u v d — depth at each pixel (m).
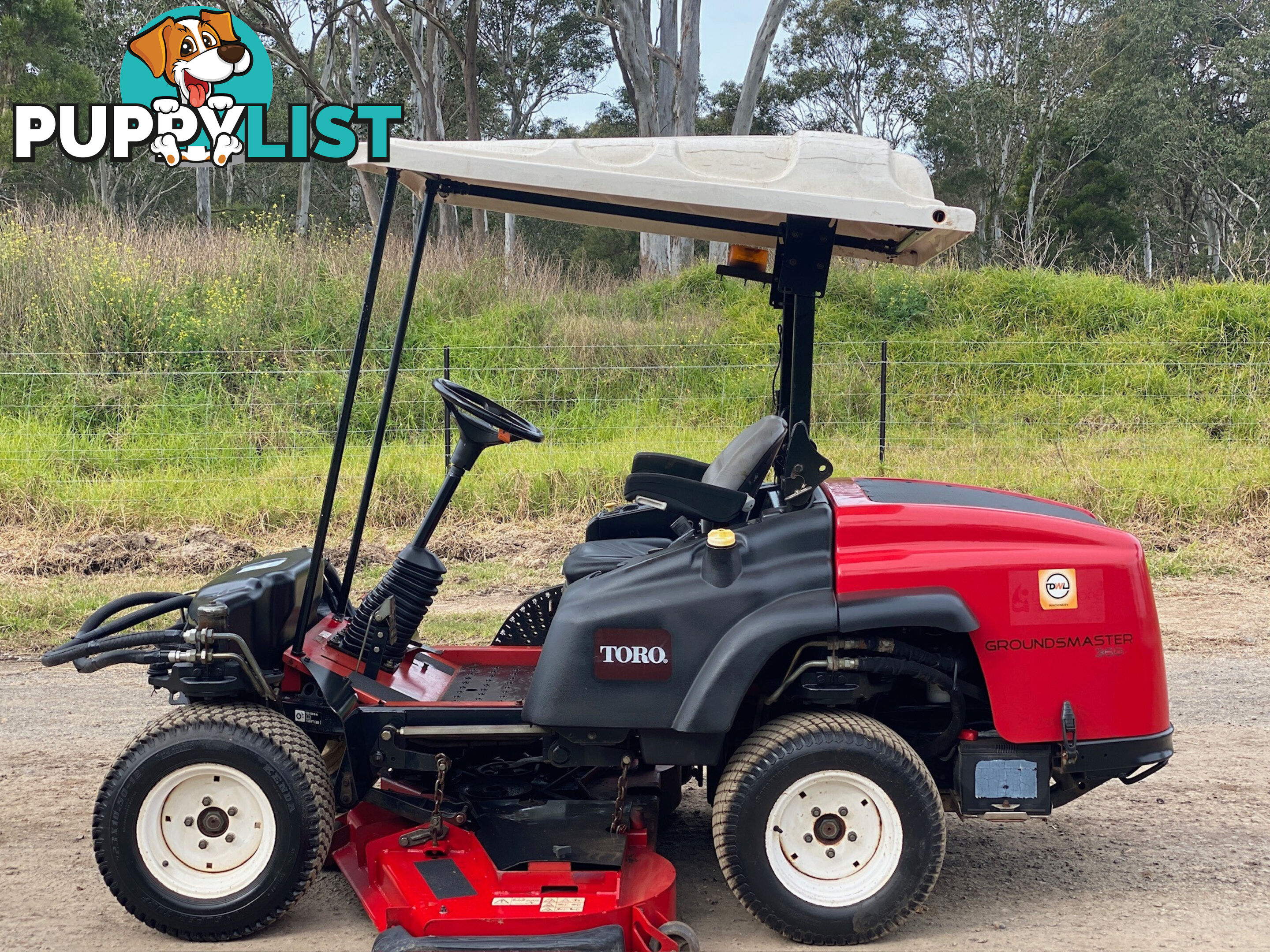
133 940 2.96
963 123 36.78
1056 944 2.92
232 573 3.38
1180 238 36.47
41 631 6.07
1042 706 2.98
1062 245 28.67
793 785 2.88
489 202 3.45
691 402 11.50
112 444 10.05
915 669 2.99
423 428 10.85
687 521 3.61
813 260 3.13
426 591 3.37
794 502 3.07
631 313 14.27
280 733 2.98
